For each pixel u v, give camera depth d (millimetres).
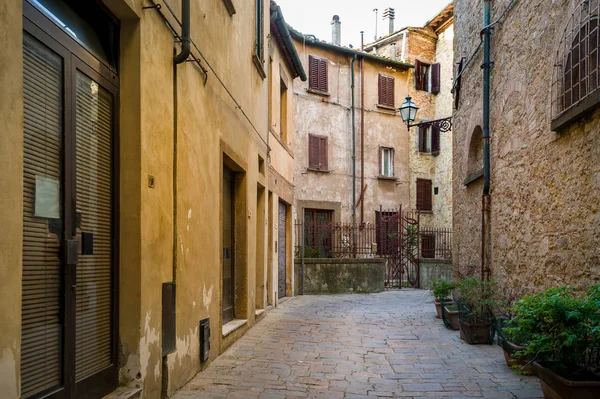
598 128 4375
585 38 4570
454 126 10297
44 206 2699
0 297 2104
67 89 2945
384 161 20312
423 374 5031
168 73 4188
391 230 18203
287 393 4297
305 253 15250
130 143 3605
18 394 2211
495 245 7473
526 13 6219
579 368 3596
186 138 4625
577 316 3357
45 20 2740
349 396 4246
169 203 4195
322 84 18594
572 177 4902
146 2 3705
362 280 15398
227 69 6367
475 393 4328
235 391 4312
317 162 18203
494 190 7535
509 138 6848
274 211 10961
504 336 5395
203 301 5203
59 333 2818
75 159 3020
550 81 5410
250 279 7918
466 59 9320
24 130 2535
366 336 7340
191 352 4746
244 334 7270
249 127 7879
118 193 3582
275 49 10859
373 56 19609
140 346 3551
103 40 3518
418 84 21375
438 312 9383
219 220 5938
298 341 6809
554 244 5340
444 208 20781
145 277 3652
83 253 3104
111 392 3410
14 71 2217
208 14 5398
